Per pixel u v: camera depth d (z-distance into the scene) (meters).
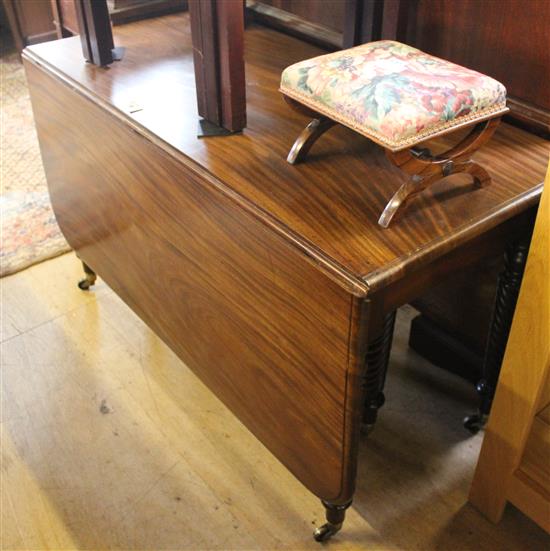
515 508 1.40
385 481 1.45
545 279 1.06
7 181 2.37
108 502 1.42
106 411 1.61
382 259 0.97
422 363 1.72
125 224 1.48
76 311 1.88
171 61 1.55
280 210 1.07
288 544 1.34
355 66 1.11
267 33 1.72
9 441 1.54
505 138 1.26
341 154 1.21
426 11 1.40
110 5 1.71
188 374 1.70
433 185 1.12
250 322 1.19
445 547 1.33
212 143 1.24
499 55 1.32
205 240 1.22
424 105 1.01
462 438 1.54
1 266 2.01
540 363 1.12
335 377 1.04
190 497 1.43
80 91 1.43
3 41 3.46
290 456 1.27
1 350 1.77
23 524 1.38
